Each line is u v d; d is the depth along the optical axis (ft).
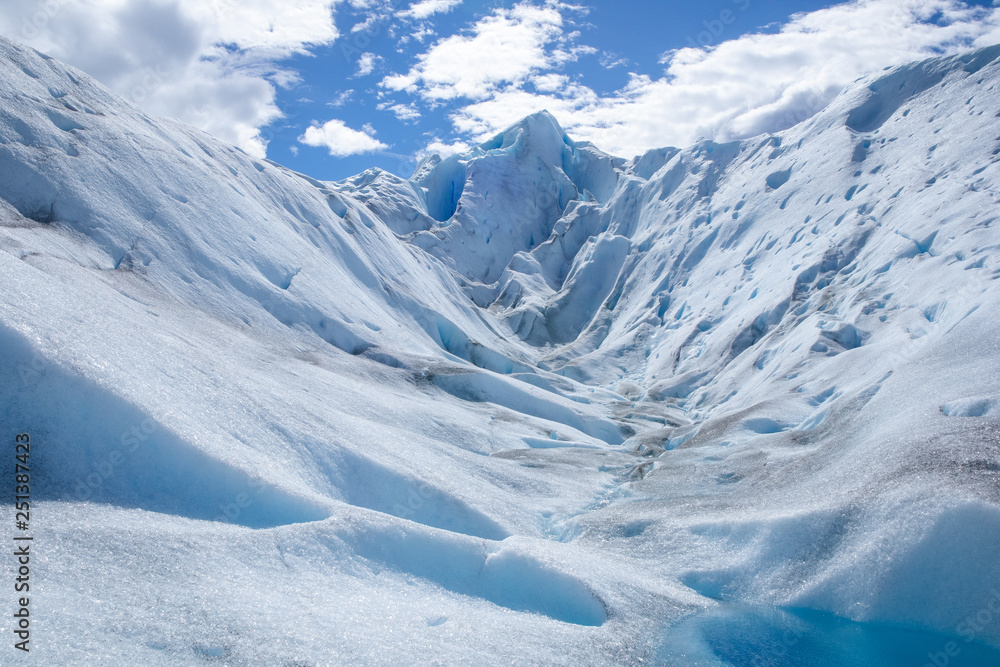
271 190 101.65
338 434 43.98
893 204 92.58
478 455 55.83
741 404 74.08
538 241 209.56
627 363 126.72
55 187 61.62
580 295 171.94
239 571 25.52
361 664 21.44
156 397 33.76
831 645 27.96
